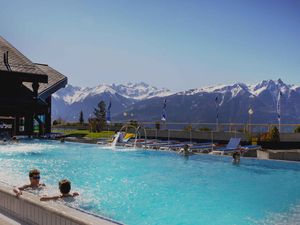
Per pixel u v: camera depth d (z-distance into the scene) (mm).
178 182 14242
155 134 34406
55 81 40781
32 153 23969
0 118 37344
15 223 8078
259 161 18656
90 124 45531
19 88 39625
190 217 9641
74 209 7344
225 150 22016
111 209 10164
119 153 23734
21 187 11008
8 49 40156
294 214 9906
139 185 13523
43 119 41062
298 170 16531
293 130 29547
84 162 19750
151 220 9391
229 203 11086
